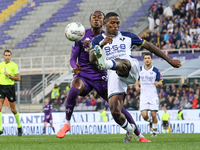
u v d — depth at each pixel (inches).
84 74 597.9
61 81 1747.0
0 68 916.0
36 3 2999.5
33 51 2600.9
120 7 2217.0
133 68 516.1
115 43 540.7
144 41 548.7
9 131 1556.3
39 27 2748.5
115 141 618.5
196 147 414.6
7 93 913.5
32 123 1572.3
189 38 2039.9
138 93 1595.7
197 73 1603.1
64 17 2770.7
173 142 553.9
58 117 1594.5
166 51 2009.1
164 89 1656.0
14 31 2810.0
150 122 1043.9
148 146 431.2
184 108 1542.8
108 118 1537.9
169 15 2150.6
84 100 1603.1
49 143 552.4
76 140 684.1
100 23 593.9
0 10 3034.0
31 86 1875.0
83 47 596.4
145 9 2174.0
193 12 2116.1
